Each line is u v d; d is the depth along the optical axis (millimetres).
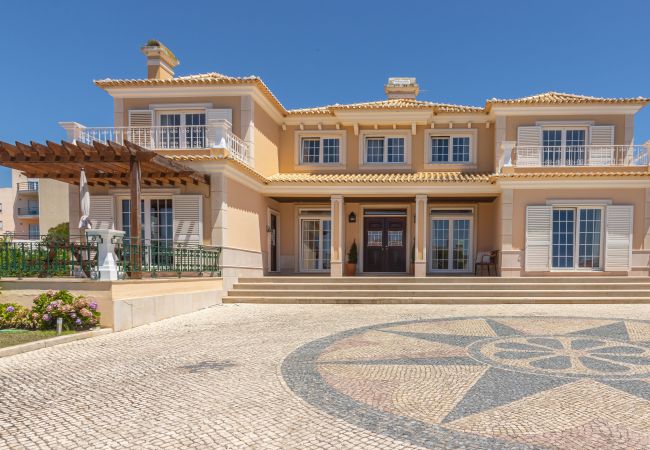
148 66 16938
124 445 3939
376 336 8500
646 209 14781
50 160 10383
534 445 3896
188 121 15781
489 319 10258
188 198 13453
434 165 18016
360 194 16422
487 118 17625
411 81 20500
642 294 12977
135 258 10203
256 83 15102
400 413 4648
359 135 18250
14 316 8719
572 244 15195
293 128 18453
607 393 5188
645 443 3916
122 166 11344
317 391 5367
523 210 15195
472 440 4000
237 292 13734
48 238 10359
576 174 14633
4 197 47656
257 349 7551
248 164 15234
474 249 17953
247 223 15359
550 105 16250
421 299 13000
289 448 3857
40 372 6223
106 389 5488
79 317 8711
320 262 18828
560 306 12312
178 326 9719
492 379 5762
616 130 16219
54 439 4070
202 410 4770
